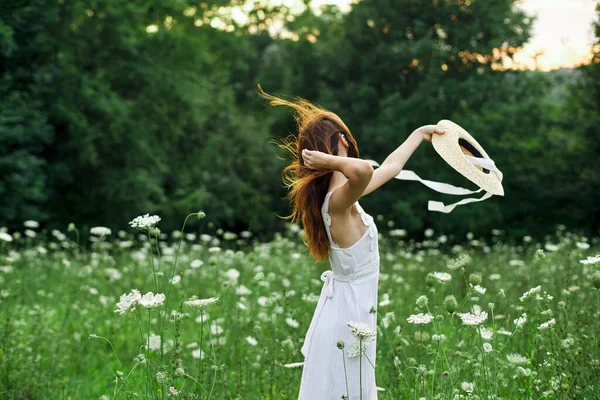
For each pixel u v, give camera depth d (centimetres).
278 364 497
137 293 354
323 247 355
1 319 645
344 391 345
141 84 2436
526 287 740
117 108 2145
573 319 482
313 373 351
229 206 2875
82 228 2273
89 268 927
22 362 555
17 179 1847
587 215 2573
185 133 2734
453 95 2425
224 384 453
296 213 379
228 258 1020
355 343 339
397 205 2411
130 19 2362
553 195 2555
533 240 2520
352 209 349
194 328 697
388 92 2614
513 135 2573
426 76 2464
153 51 2436
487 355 392
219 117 2939
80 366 622
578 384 389
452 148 388
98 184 2289
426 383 396
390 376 456
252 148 2938
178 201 2492
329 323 350
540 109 2536
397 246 1202
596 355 407
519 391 407
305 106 377
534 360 437
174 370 399
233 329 576
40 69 2048
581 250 809
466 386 374
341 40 2770
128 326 724
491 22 2512
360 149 2619
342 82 2830
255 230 3070
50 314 711
